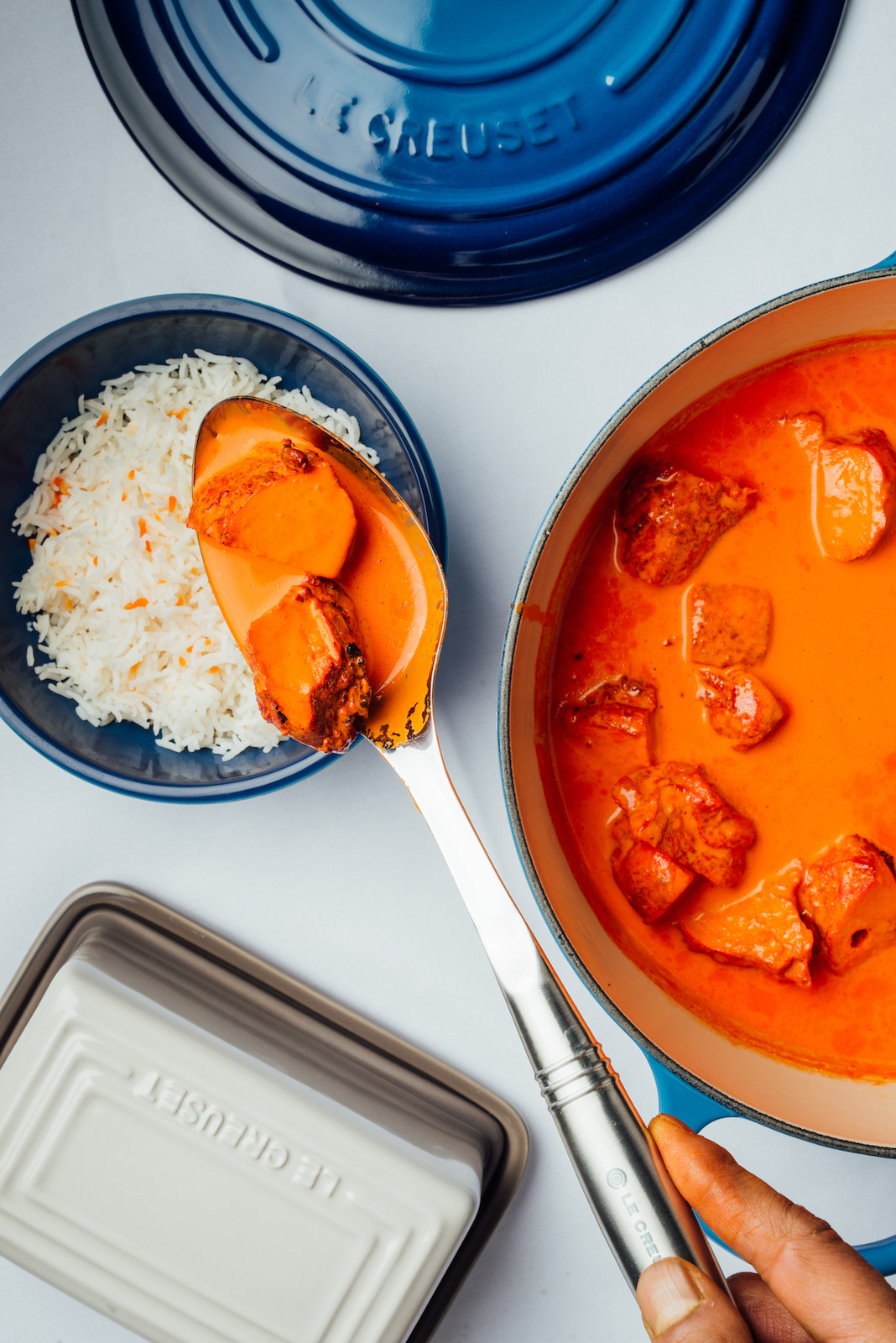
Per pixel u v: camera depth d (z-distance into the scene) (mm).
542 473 597
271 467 516
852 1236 598
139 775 586
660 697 536
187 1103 572
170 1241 575
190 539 578
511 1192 599
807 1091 532
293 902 605
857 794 533
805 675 534
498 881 503
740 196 594
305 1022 601
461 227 592
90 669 583
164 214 597
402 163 591
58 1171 576
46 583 584
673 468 528
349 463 526
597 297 596
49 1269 578
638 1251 467
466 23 585
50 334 579
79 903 604
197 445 540
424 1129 578
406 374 598
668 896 529
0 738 607
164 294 598
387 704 523
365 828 604
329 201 593
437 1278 571
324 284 597
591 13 584
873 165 591
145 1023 571
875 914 532
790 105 590
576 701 539
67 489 586
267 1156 571
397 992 605
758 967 539
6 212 597
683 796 528
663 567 531
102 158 596
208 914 606
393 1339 572
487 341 597
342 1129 568
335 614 514
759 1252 504
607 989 516
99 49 586
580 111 589
